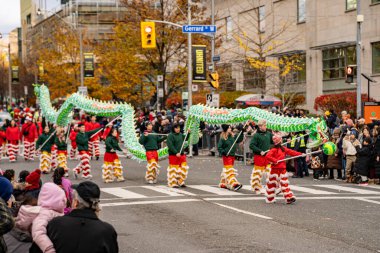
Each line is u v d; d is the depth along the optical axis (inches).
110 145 794.2
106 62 1711.4
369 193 680.4
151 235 452.1
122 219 522.0
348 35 1558.8
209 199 634.8
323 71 1660.9
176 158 736.3
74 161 1123.3
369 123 876.6
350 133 781.3
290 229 470.9
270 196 603.5
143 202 617.3
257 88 1731.1
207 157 1160.2
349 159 779.4
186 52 1614.2
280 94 1638.8
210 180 808.3
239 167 969.5
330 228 474.3
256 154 676.7
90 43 1962.4
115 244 216.4
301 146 837.2
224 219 516.7
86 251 210.2
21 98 3607.3
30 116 1264.8
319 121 679.1
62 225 214.1
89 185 219.0
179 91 1892.2
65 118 1021.8
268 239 433.7
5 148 1278.3
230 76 1900.8
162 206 590.6
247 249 402.3
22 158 1237.7
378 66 1477.6
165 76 1596.9
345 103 1294.3
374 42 1480.1
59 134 887.7
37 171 355.6
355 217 524.1
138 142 848.9
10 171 449.1
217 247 409.1
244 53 1830.7
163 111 1328.7
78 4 3223.4
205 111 762.2
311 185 756.6
